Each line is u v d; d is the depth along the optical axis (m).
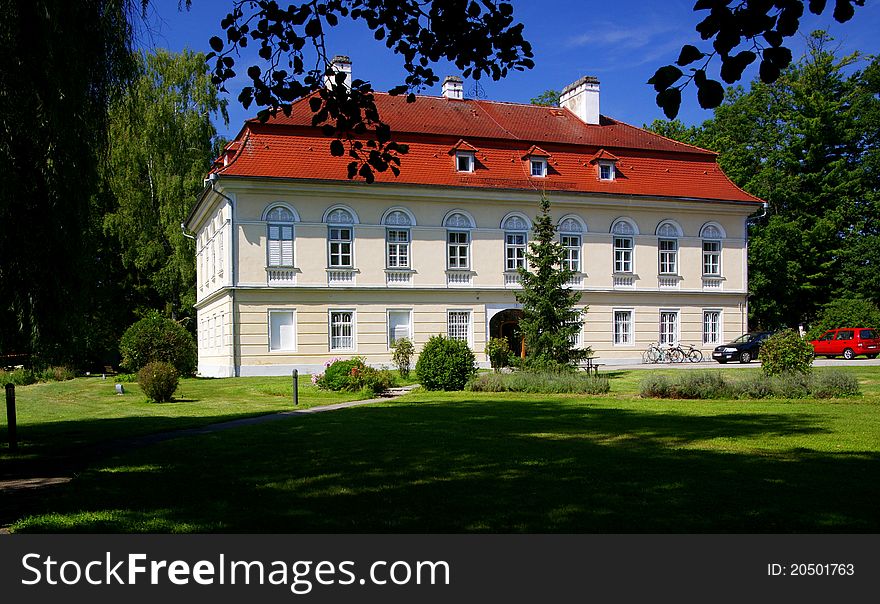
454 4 7.64
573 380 22.44
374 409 17.95
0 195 7.91
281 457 10.80
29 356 9.75
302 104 35.47
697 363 37.94
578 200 37.06
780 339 21.17
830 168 48.75
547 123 41.16
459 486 8.40
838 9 5.50
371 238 34.38
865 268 46.34
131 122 10.23
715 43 5.59
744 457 10.08
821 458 9.94
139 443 12.86
